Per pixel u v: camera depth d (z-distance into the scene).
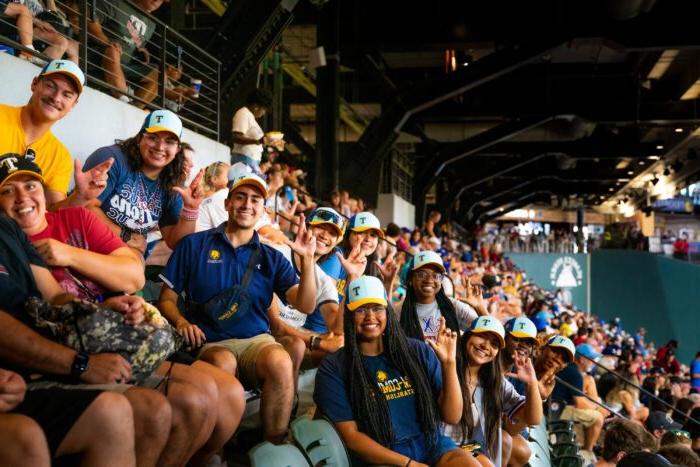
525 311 16.47
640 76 19.88
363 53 14.02
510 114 19.84
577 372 7.85
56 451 2.39
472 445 4.16
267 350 3.77
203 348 3.79
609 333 22.66
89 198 3.80
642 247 38.84
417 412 3.69
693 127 20.75
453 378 3.78
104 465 2.43
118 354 2.76
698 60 17.09
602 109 19.62
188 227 4.52
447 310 5.09
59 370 2.62
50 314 2.71
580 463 6.46
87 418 2.41
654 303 35.84
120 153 4.21
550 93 19.81
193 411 2.98
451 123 22.73
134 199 4.26
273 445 3.19
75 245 3.23
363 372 3.64
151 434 2.69
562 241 40.78
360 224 5.51
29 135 4.07
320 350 4.92
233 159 8.33
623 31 13.07
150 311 2.95
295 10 13.88
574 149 24.70
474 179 26.45
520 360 4.90
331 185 13.40
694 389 13.70
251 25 9.95
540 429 6.24
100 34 6.57
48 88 4.01
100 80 6.25
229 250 3.97
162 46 7.15
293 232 9.10
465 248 25.39
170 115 4.27
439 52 19.09
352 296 3.67
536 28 13.26
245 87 10.20
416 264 5.02
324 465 3.41
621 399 9.68
